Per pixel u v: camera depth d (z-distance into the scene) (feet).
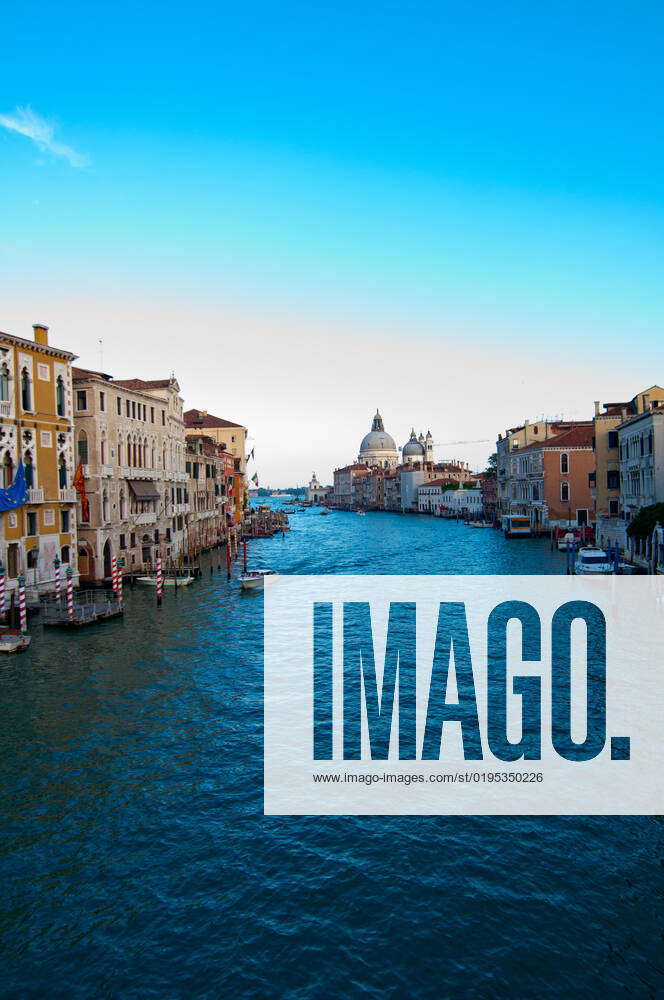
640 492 160.76
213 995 35.24
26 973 36.70
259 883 43.98
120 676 85.61
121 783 57.11
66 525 131.03
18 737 66.28
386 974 36.47
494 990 35.40
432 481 573.33
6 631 103.50
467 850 47.50
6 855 46.96
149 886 43.73
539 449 282.36
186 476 205.16
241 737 66.69
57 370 128.36
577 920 40.32
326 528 426.10
